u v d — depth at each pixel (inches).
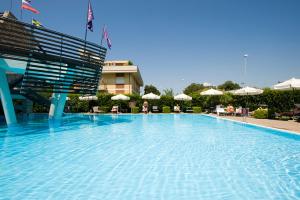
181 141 434.6
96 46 723.4
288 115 818.8
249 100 1214.3
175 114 1273.4
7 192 194.7
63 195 188.9
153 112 1405.0
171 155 321.4
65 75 698.2
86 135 503.8
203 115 1196.5
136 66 1900.8
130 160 293.7
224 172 246.8
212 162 285.3
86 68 725.3
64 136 485.7
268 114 865.5
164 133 544.7
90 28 809.5
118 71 1909.4
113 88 1958.7
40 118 853.8
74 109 1327.5
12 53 535.5
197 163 280.5
